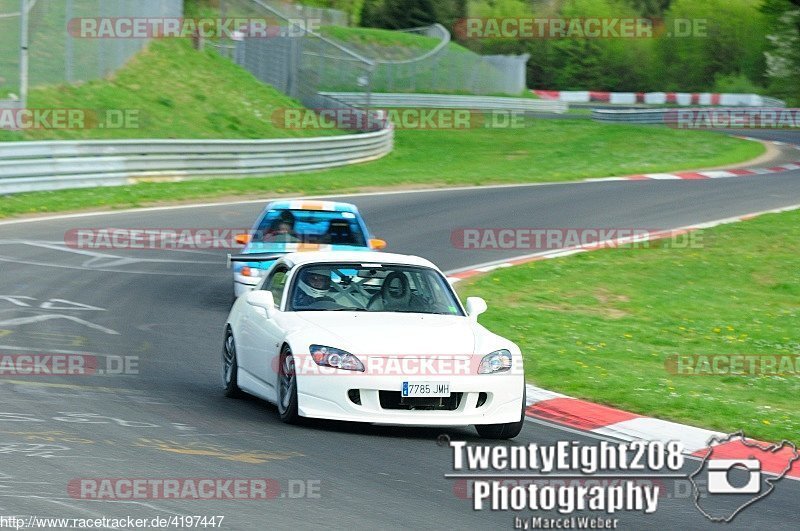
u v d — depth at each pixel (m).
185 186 100.50
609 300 64.00
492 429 31.23
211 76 154.00
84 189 94.31
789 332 56.78
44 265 62.56
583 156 150.50
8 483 22.73
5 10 114.38
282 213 56.94
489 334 32.66
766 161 143.50
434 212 94.00
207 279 63.53
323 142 125.88
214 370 40.97
